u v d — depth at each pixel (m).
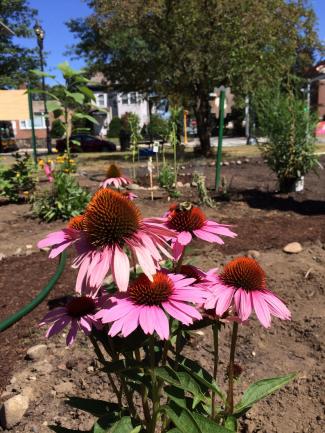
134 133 10.02
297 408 2.32
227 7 14.71
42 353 2.86
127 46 17.22
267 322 1.33
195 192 8.59
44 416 2.32
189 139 32.91
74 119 7.48
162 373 1.30
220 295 1.38
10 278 4.26
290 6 15.73
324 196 7.81
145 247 1.26
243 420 2.27
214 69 15.32
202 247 4.88
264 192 8.42
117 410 1.51
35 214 7.04
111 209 1.23
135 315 1.21
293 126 7.95
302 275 3.98
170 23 15.48
